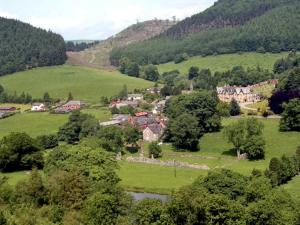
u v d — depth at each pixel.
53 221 107.06
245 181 120.88
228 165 192.88
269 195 105.25
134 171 191.25
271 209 93.69
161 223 93.38
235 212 93.38
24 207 111.19
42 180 128.12
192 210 92.88
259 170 160.88
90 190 120.38
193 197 96.50
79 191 117.25
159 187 163.75
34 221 104.19
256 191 108.00
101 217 99.88
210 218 92.69
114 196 106.75
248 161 197.50
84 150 153.88
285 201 106.00
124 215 103.31
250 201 107.62
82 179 122.50
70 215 106.62
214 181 116.31
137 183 170.00
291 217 95.56
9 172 199.50
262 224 93.69
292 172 163.00
